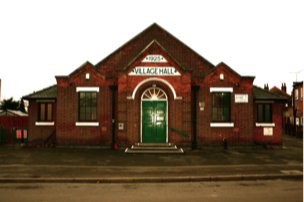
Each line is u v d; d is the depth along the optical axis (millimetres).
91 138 16469
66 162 11930
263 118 17578
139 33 19234
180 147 15562
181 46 19188
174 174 9820
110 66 18891
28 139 18125
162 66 15859
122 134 15758
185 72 15805
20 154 14000
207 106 16672
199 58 19062
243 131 16625
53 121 18125
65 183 8938
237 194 7668
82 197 7352
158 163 11820
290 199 7188
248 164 11719
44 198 7246
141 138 15812
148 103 15969
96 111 16672
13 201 6980
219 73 16812
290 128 28703
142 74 15812
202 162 12117
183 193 7777
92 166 11047
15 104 43125
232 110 16688
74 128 16516
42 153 14344
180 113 15625
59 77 16672
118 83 15805
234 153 14734
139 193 7770
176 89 15750
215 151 15352
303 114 31109
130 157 13258
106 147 16375
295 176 9805
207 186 8586
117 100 16734
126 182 9141
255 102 17562
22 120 25000
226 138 16547
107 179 9133
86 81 16688
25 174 9672
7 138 17984
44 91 18547
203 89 16766
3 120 25000
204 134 16562
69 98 16641
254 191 7996
